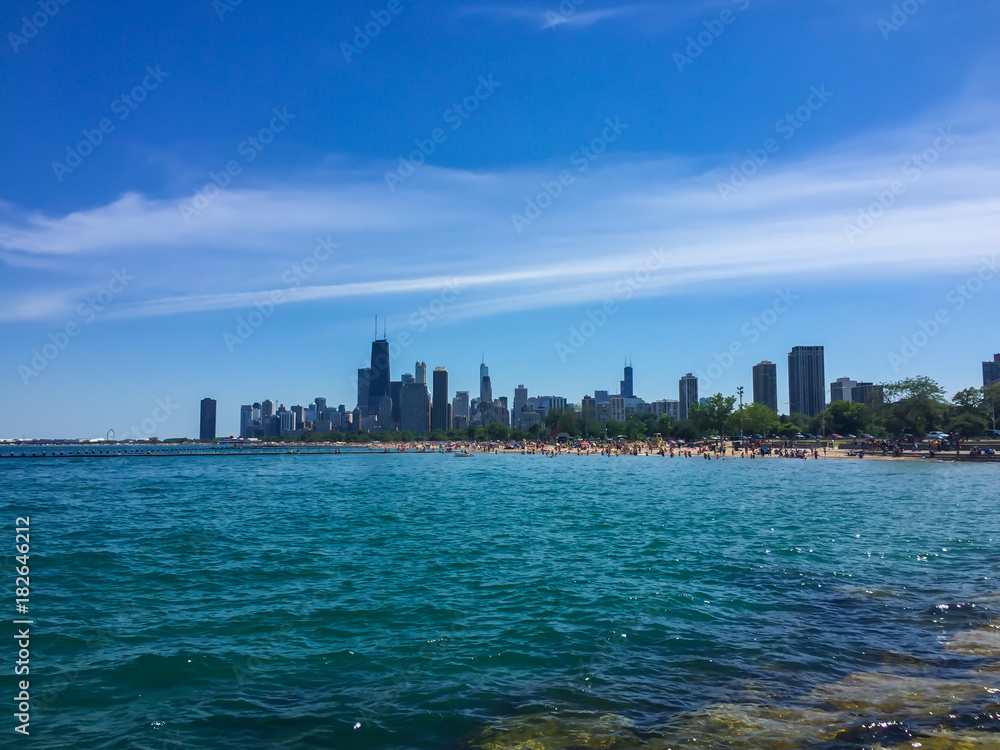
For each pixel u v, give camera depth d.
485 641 15.16
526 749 9.84
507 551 27.16
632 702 11.60
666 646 14.72
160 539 31.12
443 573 22.75
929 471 80.38
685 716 10.95
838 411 164.75
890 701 11.40
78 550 27.88
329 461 151.75
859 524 34.88
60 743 10.19
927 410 128.75
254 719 11.07
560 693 12.06
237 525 36.41
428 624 16.56
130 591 20.22
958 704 11.18
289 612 17.73
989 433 123.62
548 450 178.62
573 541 29.86
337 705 11.64
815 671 13.04
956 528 33.12
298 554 26.67
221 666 13.60
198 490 64.69
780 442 148.88
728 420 162.88
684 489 60.97
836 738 10.01
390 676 13.04
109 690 12.34
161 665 13.62
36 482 78.81
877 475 75.25
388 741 10.23
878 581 21.09
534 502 49.69
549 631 15.88
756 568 23.28
